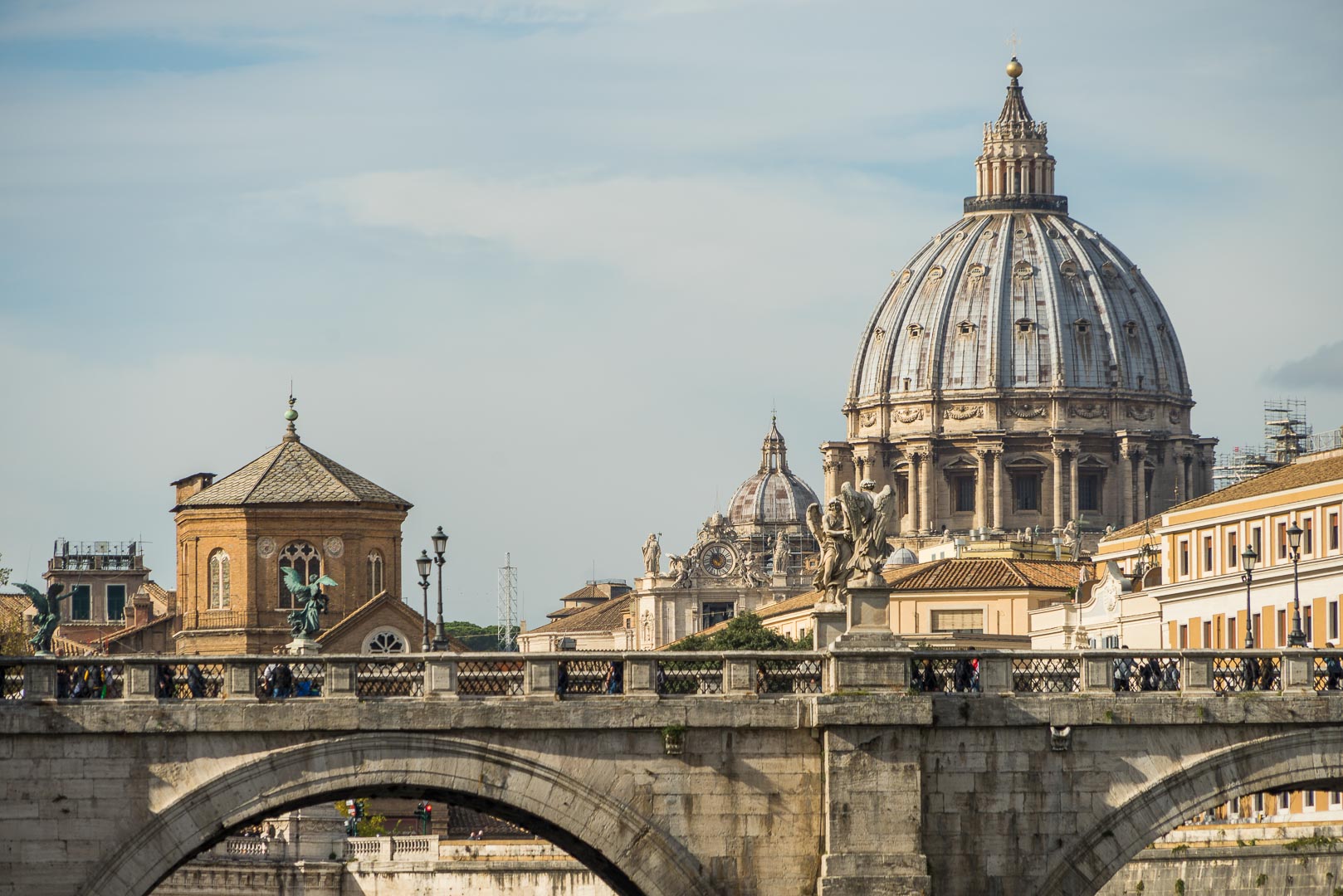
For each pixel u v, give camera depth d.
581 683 184.88
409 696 177.50
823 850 179.00
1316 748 183.38
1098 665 182.50
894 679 179.00
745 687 179.75
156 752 174.88
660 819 178.25
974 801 179.88
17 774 173.62
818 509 183.00
